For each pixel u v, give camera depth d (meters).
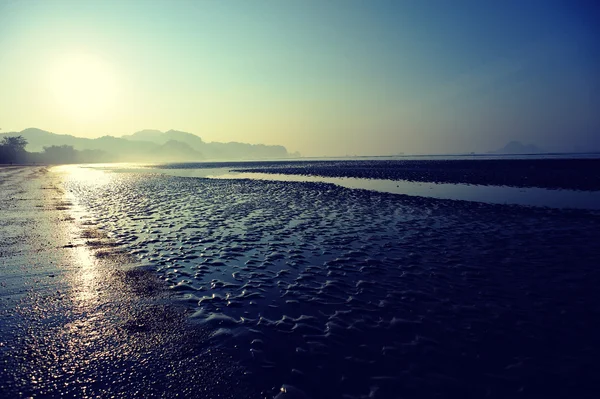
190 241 13.84
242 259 11.40
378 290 8.70
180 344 6.08
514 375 5.26
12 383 4.93
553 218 17.59
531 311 7.45
